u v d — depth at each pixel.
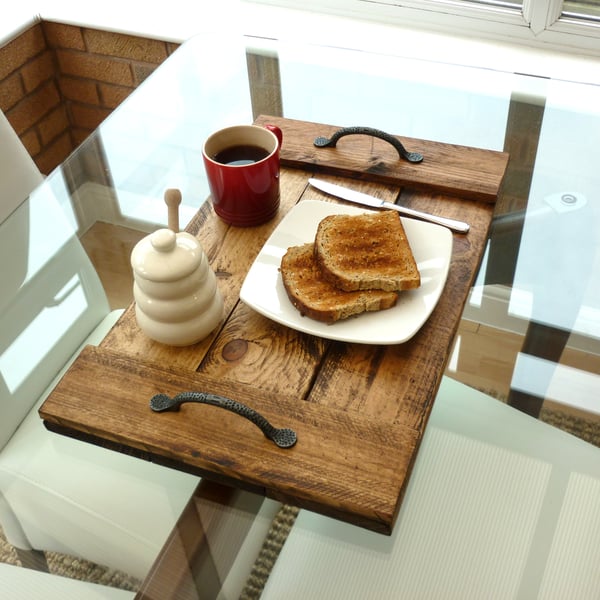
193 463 0.72
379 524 0.68
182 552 0.73
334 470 0.69
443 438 0.91
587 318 0.96
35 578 0.75
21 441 0.88
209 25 1.84
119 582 0.73
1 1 1.98
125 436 0.73
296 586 0.79
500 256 1.01
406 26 1.81
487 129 1.16
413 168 1.04
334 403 0.75
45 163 2.18
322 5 1.86
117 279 1.02
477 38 1.76
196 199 1.10
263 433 0.73
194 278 0.77
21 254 1.07
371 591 0.79
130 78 2.00
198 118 1.26
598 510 0.84
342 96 1.25
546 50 1.71
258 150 0.98
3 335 0.99
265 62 1.37
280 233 0.94
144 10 1.91
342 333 0.80
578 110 1.22
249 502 0.74
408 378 0.77
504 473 0.88
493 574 0.79
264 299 0.85
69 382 0.78
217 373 0.79
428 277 0.87
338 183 1.04
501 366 0.94
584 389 0.93
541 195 1.09
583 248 1.03
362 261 0.86
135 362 0.80
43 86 2.06
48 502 0.80
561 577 0.79
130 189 1.15
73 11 1.93
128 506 0.77
